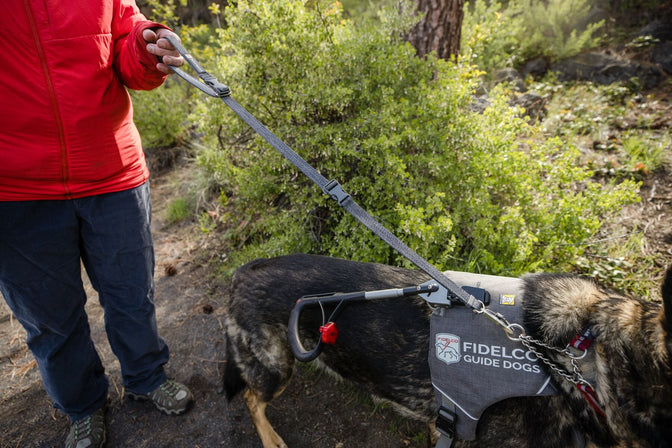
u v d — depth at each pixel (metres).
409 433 2.22
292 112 2.98
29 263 1.82
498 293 1.62
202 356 2.80
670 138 4.19
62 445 2.29
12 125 1.62
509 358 1.52
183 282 3.53
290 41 3.03
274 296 2.02
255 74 3.16
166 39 1.75
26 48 1.55
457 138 2.91
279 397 2.49
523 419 1.57
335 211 3.03
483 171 2.93
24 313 1.90
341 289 1.90
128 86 1.93
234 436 2.29
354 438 2.22
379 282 1.88
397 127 2.91
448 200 2.92
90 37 1.66
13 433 2.37
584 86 5.65
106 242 1.96
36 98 1.61
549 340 1.52
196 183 4.64
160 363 2.38
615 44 6.50
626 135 4.36
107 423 2.38
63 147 1.71
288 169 3.05
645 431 1.43
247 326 2.08
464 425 1.60
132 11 1.91
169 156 5.59
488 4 7.31
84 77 1.68
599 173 3.91
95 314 3.24
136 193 2.01
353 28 3.53
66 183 1.78
